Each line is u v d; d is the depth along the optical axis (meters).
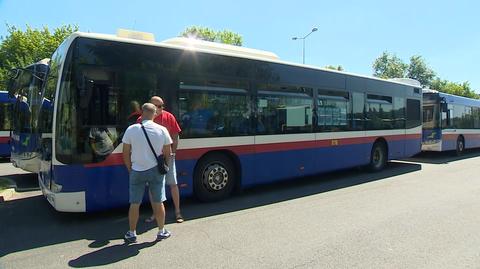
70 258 5.10
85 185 6.45
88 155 6.47
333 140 11.05
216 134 8.17
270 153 9.23
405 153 14.30
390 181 11.26
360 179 11.64
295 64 9.95
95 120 6.54
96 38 6.61
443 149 18.19
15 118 11.07
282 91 9.55
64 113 6.33
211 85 8.09
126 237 5.72
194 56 7.83
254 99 8.89
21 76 10.41
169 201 8.30
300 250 5.37
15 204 8.11
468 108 20.89
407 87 14.45
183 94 7.63
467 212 7.46
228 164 8.56
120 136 6.78
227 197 8.79
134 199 5.68
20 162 10.31
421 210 7.62
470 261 4.95
